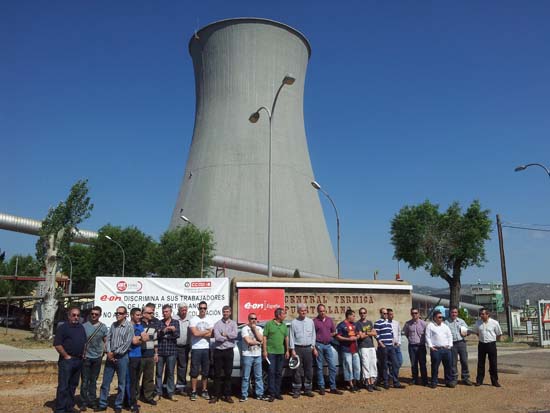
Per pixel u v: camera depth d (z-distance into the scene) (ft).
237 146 132.87
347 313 32.83
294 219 131.64
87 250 191.72
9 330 126.52
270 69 134.92
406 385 34.71
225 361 29.01
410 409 26.99
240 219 129.70
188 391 31.63
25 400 28.73
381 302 47.75
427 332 34.37
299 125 139.95
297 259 129.39
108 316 43.37
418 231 122.11
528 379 38.22
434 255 121.90
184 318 31.55
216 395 28.84
